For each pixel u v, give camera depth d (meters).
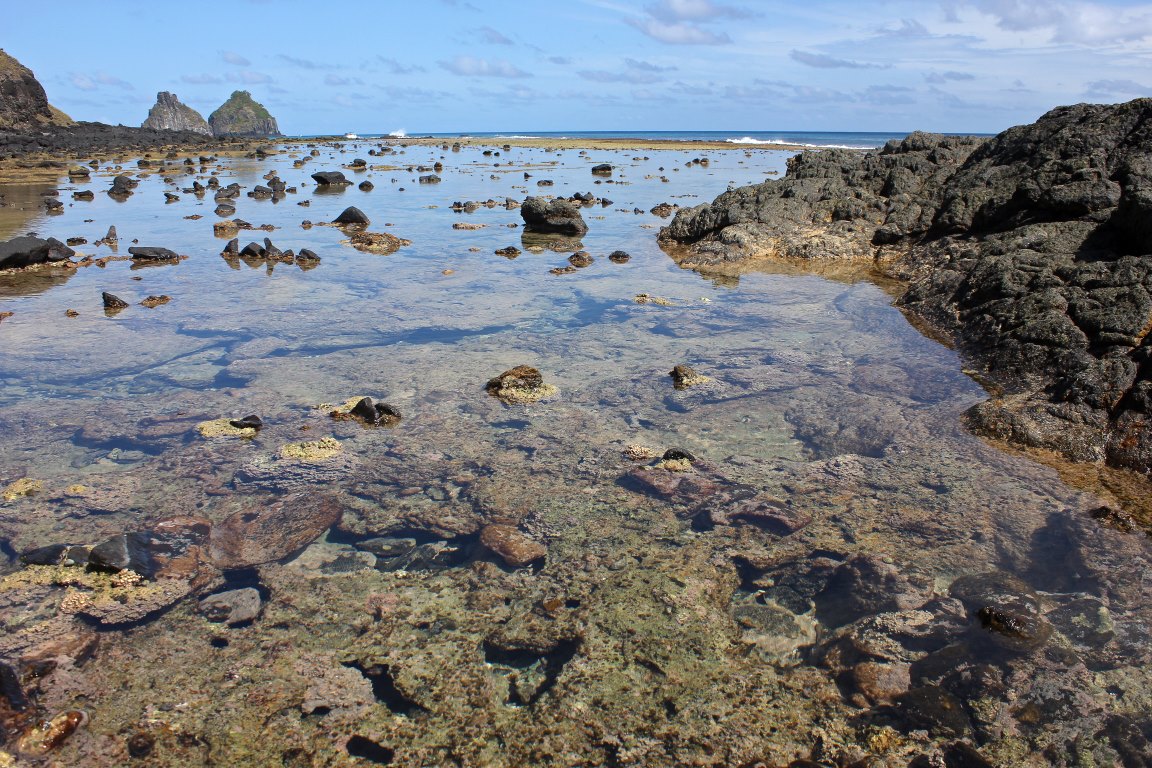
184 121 82.56
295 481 3.68
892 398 4.56
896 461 3.85
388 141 42.81
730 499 3.53
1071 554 3.11
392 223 11.27
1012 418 4.05
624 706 2.46
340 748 2.31
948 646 2.66
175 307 6.45
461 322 6.11
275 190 14.56
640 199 13.91
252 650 2.65
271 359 5.23
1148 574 2.97
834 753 2.30
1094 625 2.74
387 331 5.87
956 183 8.24
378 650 2.67
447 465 3.85
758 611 2.86
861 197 9.25
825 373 5.00
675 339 5.73
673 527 3.34
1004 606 2.80
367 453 3.96
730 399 4.63
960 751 2.30
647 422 4.33
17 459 3.82
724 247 8.69
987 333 5.06
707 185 16.14
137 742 2.30
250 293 6.95
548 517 3.41
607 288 7.27
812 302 6.73
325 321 6.10
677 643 2.70
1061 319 4.58
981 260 5.88
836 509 3.45
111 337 5.64
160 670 2.55
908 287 6.86
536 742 2.34
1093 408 3.96
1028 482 3.62
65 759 2.24
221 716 2.40
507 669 2.60
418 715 2.43
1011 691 2.48
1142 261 4.63
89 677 2.51
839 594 2.94
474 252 9.10
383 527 3.35
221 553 3.15
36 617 2.73
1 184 16.31
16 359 5.15
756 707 2.45
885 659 2.62
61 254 8.16
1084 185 6.20
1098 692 2.47
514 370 4.73
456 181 17.47
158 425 4.21
